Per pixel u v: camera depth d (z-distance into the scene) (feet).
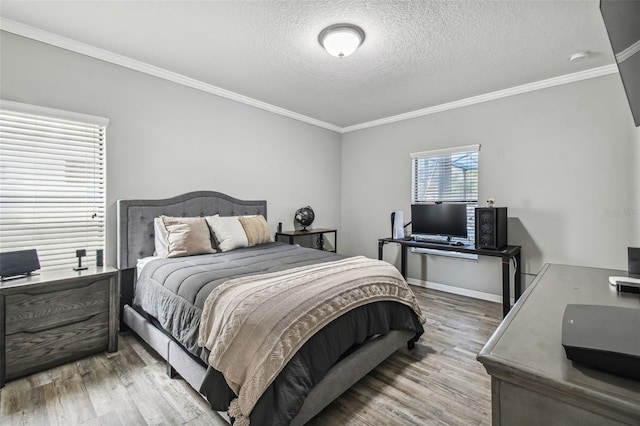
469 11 6.94
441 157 13.66
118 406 5.77
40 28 7.83
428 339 8.73
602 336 2.10
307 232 14.28
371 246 16.26
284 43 8.44
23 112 7.77
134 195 9.79
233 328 5.01
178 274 7.19
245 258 8.84
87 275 7.41
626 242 9.50
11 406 5.73
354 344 6.21
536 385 1.95
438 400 6.05
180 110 10.84
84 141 8.86
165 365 7.22
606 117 9.75
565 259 10.53
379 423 5.42
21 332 6.56
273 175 14.07
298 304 5.33
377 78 10.62
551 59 9.18
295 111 14.38
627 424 1.67
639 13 2.43
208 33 7.98
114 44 8.59
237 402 4.66
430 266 13.99
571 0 6.54
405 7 6.83
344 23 7.44
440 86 11.28
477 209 10.94
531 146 11.16
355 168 16.96
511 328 2.67
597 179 9.94
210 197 11.51
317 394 5.16
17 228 7.86
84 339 7.42
